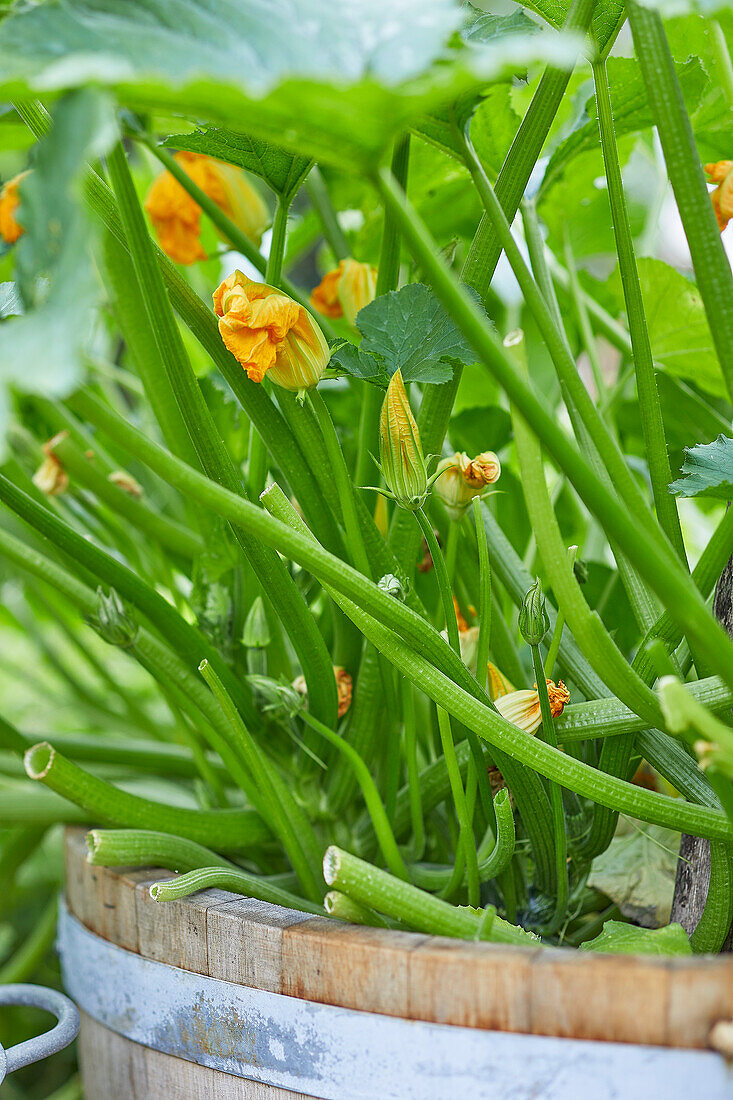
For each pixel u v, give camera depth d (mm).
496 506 1979
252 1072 1488
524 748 1473
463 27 1534
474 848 1554
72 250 1294
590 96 1678
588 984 1372
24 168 1715
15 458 1857
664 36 1399
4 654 3238
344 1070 1439
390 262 1641
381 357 1522
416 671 1480
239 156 1586
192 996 1525
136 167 2510
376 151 1328
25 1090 2471
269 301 1496
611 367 2812
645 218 2508
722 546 1500
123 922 1587
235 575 1728
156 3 1350
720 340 1414
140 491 1904
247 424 1912
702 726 1348
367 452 1659
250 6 1342
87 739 1896
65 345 1279
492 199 1446
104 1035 1631
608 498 1338
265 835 1698
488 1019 1395
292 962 1462
